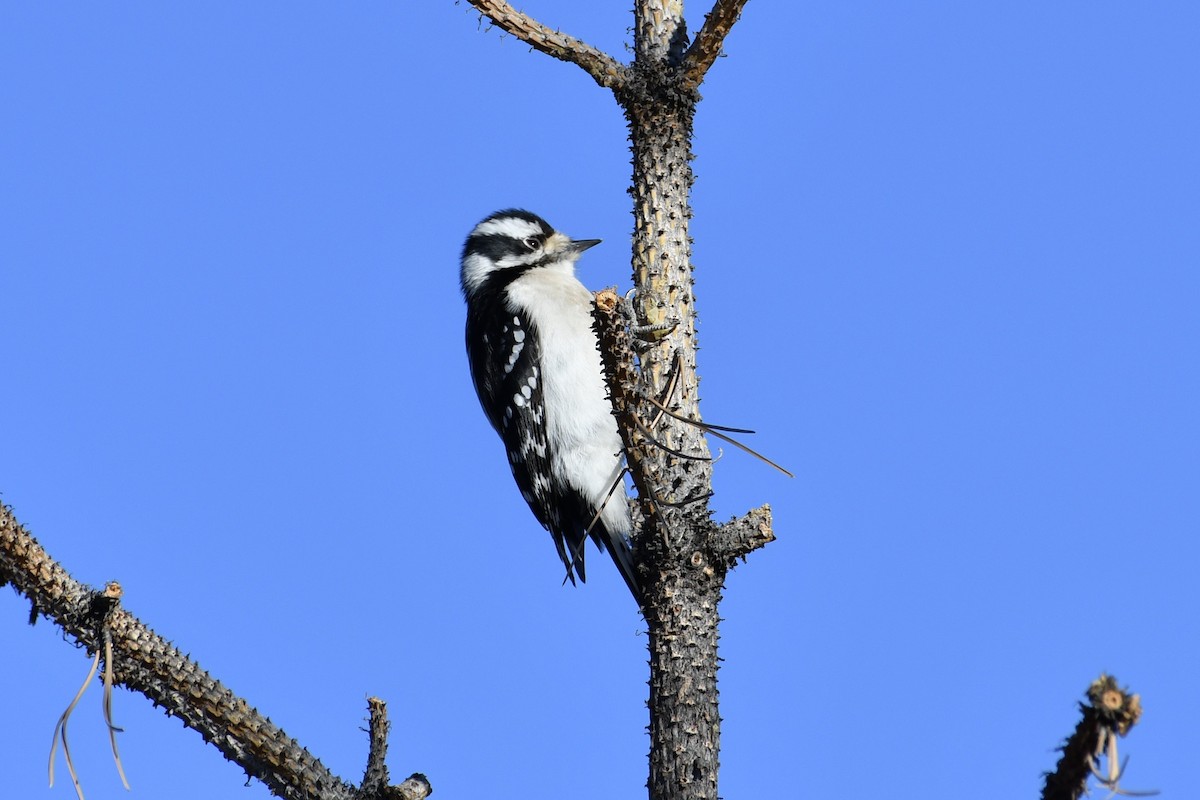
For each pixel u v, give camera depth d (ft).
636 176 36.63
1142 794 18.85
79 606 27.86
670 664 33.01
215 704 28.60
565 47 36.04
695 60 36.27
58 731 26.71
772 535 33.37
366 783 29.14
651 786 32.63
